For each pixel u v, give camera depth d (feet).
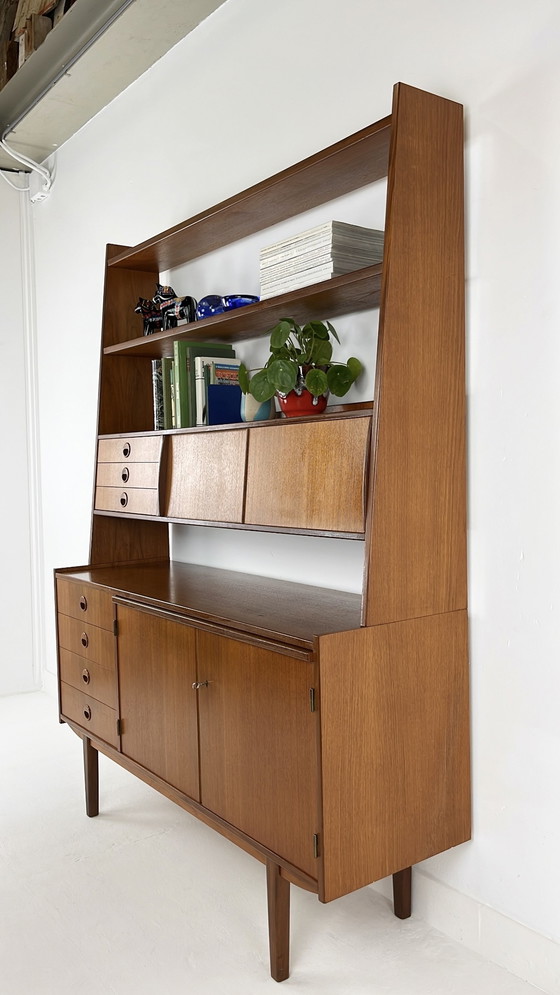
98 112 11.96
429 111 6.18
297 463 6.74
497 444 6.37
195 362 8.59
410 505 6.19
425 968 6.52
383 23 7.23
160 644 7.69
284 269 7.41
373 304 7.31
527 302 6.10
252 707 6.44
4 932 7.18
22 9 10.68
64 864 8.36
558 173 5.83
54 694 14.19
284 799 6.15
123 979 6.51
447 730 6.52
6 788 10.30
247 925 7.23
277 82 8.55
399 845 6.22
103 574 9.53
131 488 9.24
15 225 14.23
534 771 6.23
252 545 9.29
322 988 6.31
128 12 9.32
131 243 11.35
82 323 12.68
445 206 6.31
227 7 9.20
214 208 8.17
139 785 10.34
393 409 6.03
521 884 6.37
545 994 6.16
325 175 7.17
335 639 5.80
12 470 14.35
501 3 6.16
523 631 6.27
